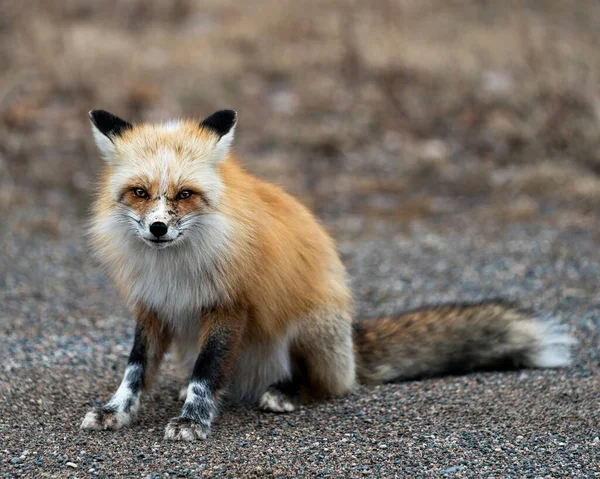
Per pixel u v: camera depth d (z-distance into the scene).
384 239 15.81
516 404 7.88
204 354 7.50
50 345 10.03
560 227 15.57
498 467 6.46
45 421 7.49
